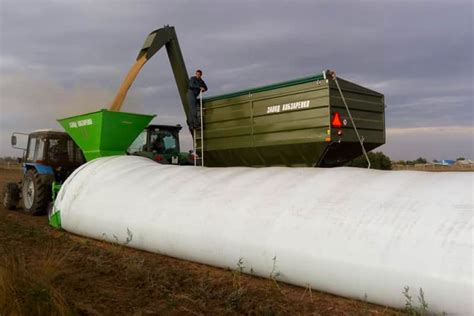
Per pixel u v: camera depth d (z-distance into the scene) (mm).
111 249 7805
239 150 10461
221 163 11297
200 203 6695
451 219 4336
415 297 4254
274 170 6926
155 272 6074
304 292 5309
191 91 11328
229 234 6004
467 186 4703
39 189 12078
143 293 5320
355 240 4793
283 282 5566
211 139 11203
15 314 4172
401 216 4668
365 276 4617
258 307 4770
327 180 5902
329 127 8641
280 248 5402
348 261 4750
